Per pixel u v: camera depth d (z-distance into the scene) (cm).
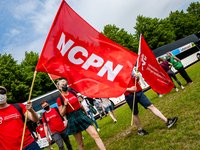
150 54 421
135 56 284
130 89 321
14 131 213
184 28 4138
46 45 252
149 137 318
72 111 277
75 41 266
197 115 317
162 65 660
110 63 274
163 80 423
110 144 392
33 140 228
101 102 652
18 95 2006
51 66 249
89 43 274
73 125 271
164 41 3281
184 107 396
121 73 274
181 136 262
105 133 519
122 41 2934
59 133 395
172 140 264
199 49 2106
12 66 2180
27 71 2483
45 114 409
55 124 395
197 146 218
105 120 835
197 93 451
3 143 209
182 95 519
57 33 259
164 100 585
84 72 264
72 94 293
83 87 259
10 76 2044
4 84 1934
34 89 2219
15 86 1941
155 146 270
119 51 281
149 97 855
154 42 3225
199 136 242
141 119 481
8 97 1884
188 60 1934
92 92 259
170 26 3950
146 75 380
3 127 212
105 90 262
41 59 245
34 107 1124
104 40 281
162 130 325
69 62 261
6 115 217
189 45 2031
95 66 271
